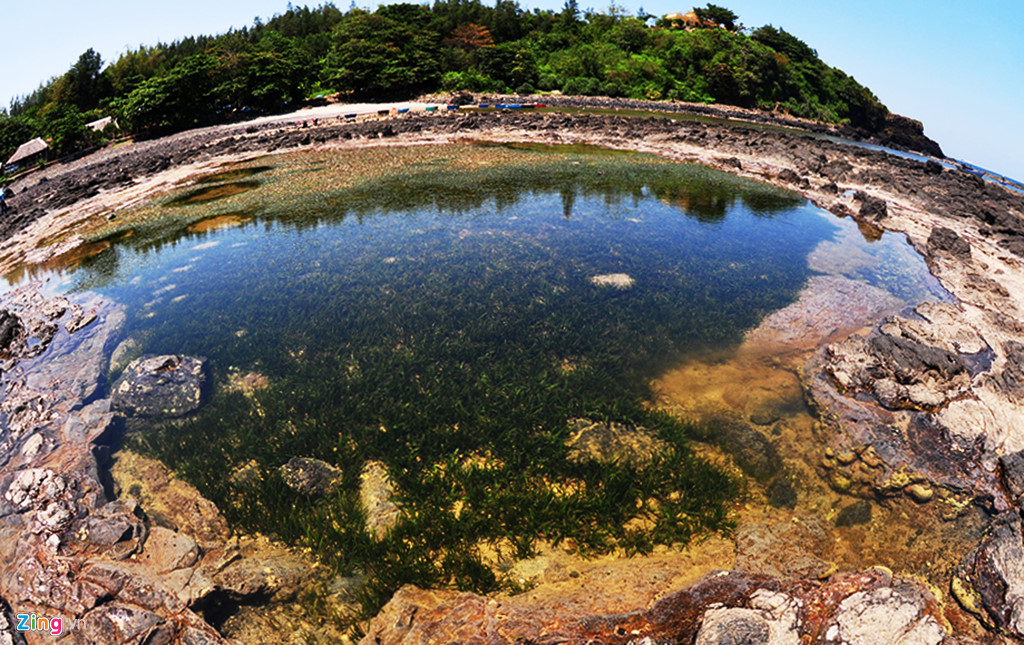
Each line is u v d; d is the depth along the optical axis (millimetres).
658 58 68188
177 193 28625
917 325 14531
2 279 20219
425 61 60094
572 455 10664
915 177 30031
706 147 35562
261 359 14023
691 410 11969
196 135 45562
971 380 12344
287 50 58156
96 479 10219
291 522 9211
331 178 29812
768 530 8875
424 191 27172
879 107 69250
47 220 26359
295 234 22250
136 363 13008
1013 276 17797
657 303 16328
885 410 11641
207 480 10391
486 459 10633
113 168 36250
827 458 10609
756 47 67250
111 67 71500
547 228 22109
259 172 31750
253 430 11539
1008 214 22578
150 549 8812
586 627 7020
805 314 15672
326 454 10828
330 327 15305
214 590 8008
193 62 49906
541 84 63781
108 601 7926
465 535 8922
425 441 10969
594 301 16406
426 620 7305
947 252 19609
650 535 8891
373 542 8844
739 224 22938
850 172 28906
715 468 10211
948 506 9578
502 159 33312
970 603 7848
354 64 56281
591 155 34500
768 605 7168
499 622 7109
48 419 12172
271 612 8125
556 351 14000
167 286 18453
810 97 68438
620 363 13469
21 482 10008
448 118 44375
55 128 47062
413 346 14281
